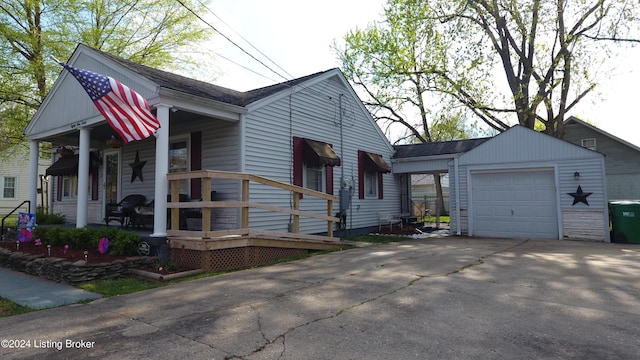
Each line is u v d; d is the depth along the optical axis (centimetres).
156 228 726
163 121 741
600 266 684
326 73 1213
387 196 1540
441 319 397
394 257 814
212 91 1004
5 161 2142
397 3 2034
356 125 1370
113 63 838
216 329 381
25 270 726
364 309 436
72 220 1355
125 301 503
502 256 812
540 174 1208
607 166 2195
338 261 777
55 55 1677
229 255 723
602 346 323
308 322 395
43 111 1055
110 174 1233
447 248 963
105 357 318
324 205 1179
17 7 1614
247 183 762
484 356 306
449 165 1380
